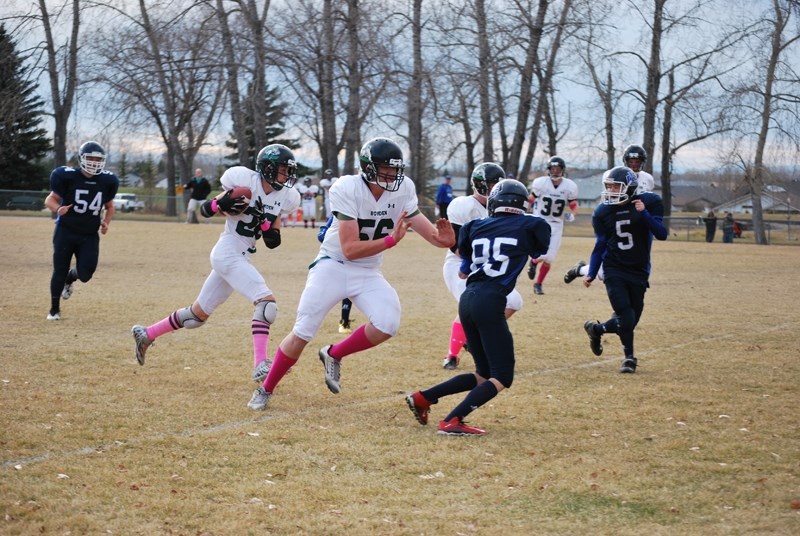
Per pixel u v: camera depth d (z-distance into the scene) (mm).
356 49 44188
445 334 13148
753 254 32875
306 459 6973
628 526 5637
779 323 14680
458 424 7750
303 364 10781
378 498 6113
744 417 8383
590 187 111688
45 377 9578
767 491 6285
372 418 8297
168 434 7590
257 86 44625
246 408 8531
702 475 6648
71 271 14164
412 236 38688
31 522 5566
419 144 47219
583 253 30953
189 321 10039
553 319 14906
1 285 17812
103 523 5574
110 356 10875
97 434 7496
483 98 41781
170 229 39250
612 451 7270
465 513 5840
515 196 8312
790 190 64750
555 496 6184
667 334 13516
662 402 9016
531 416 8430
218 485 6320
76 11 45562
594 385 9844
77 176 13445
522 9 41125
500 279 8016
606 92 44094
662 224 10617
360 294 8562
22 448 7043
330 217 8820
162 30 43250
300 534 5453
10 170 65875
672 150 54594
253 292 9750
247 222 9867
